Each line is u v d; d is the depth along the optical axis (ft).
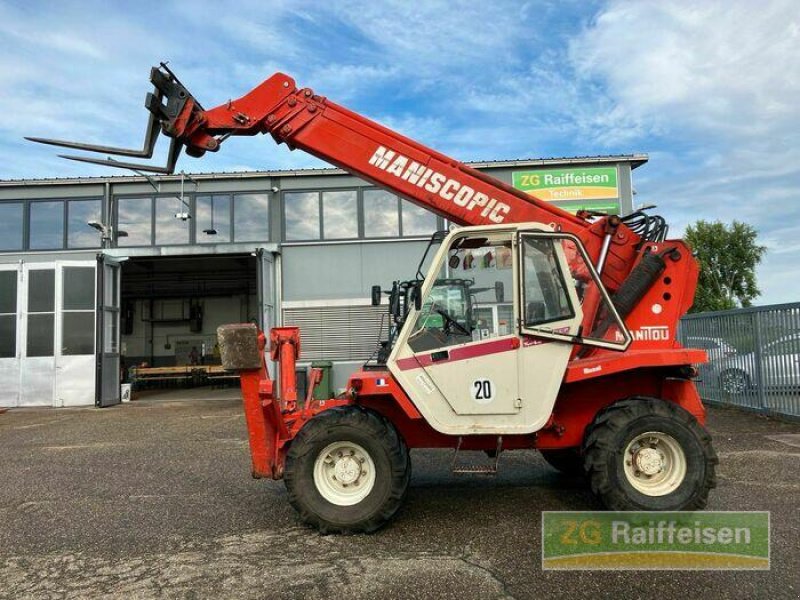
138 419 39.11
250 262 67.00
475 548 13.60
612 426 14.56
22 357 48.03
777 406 31.07
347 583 11.84
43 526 16.07
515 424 14.79
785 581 11.52
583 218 18.54
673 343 16.55
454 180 17.56
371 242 49.80
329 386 46.37
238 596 11.38
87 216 50.93
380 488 14.65
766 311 31.91
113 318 50.34
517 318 14.96
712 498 16.74
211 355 73.46
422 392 14.93
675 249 16.90
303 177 50.37
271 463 15.43
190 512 17.06
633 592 11.18
